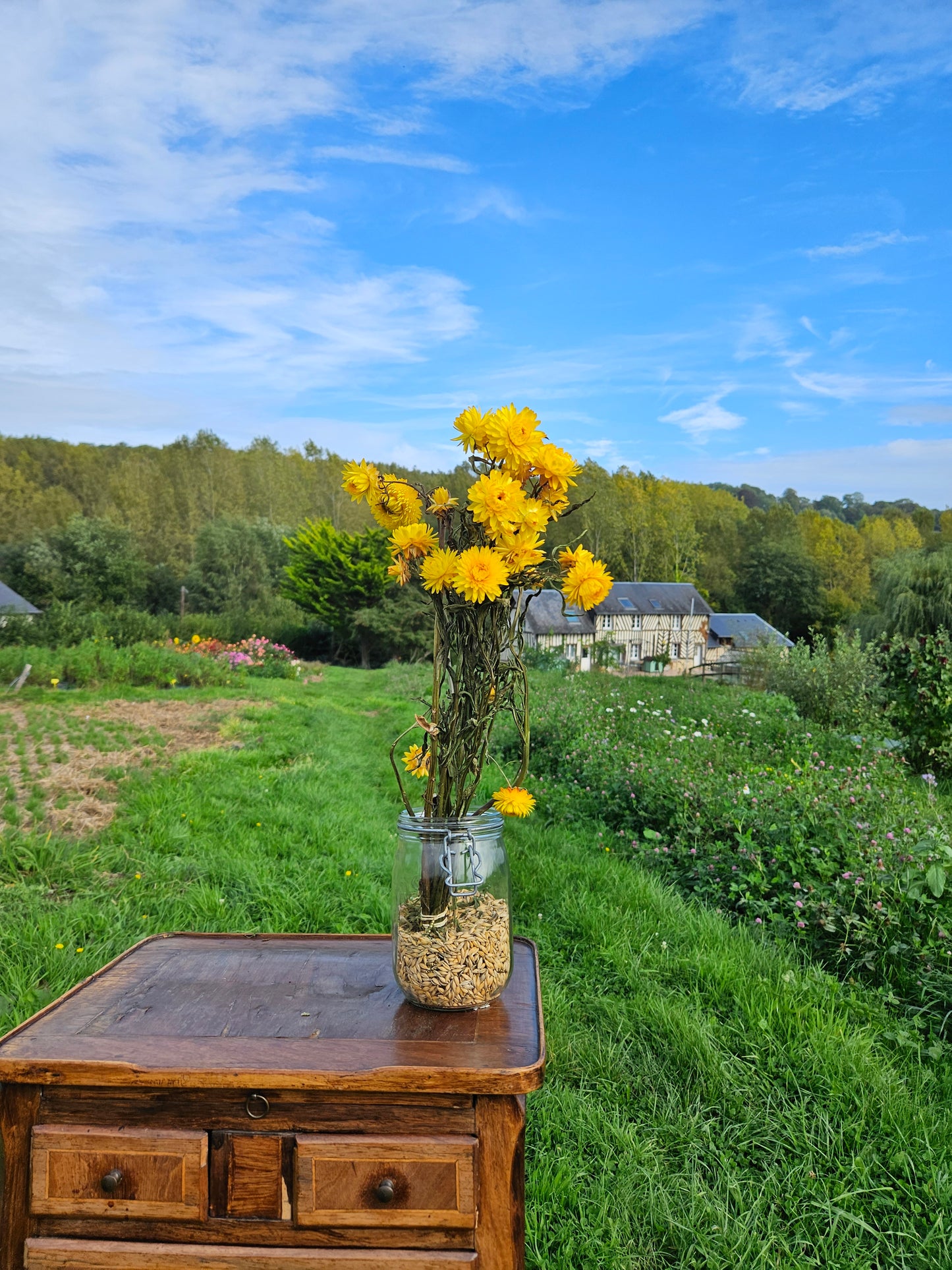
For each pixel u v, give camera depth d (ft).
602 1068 9.97
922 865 13.16
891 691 30.25
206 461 209.15
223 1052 5.06
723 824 17.24
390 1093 4.86
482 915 5.80
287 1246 4.85
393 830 20.02
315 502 218.59
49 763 25.07
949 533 257.96
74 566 141.69
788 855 15.52
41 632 70.79
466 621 5.84
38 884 14.82
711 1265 7.13
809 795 17.67
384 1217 4.79
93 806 19.90
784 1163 8.38
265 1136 4.85
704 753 25.44
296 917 14.21
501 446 5.55
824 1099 9.32
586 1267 7.15
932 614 62.18
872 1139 8.70
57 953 12.16
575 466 5.74
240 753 27.53
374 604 106.83
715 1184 8.11
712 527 255.91
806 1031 10.57
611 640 117.50
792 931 13.74
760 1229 7.57
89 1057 4.96
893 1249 7.36
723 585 232.32
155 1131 4.89
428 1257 4.78
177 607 148.36
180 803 20.06
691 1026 10.52
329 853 17.87
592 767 23.85
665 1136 8.90
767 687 50.52
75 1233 4.93
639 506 225.56
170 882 15.38
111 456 227.20
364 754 31.12
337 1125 4.87
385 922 14.24
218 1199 4.87
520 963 6.69
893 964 12.53
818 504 411.13
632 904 14.89
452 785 6.01
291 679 66.74
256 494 211.20
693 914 14.64
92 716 36.40
